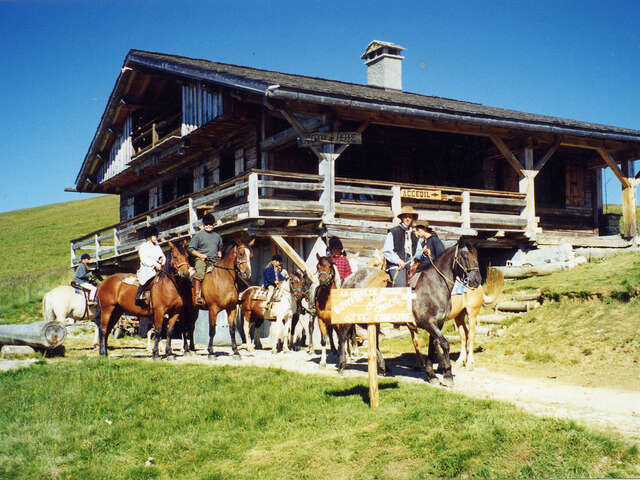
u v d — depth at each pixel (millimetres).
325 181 15531
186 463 7230
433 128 17547
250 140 18922
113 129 26000
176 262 12367
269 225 15539
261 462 7055
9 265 43781
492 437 6855
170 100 24172
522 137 19125
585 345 11430
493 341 13000
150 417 8438
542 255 17594
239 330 17938
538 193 22234
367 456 6891
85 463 7340
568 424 6996
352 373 10844
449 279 9641
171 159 23062
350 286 10867
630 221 20703
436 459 6617
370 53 24078
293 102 15430
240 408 8516
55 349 13945
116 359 12102
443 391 8797
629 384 9594
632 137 19859
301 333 16281
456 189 17609
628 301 12609
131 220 22875
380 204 18672
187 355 13406
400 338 15578
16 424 8312
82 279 17094
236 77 15945
